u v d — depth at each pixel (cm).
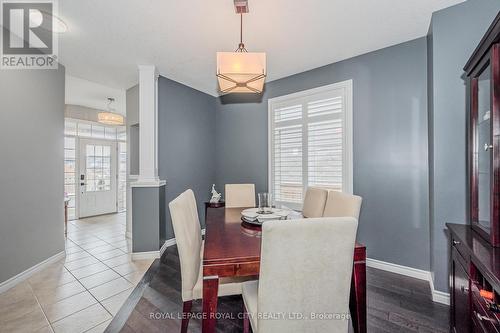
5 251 225
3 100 225
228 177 423
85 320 180
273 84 370
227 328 173
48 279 246
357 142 284
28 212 252
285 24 222
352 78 288
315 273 109
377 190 269
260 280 107
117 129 620
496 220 126
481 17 186
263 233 103
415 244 245
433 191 208
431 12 204
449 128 196
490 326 103
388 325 173
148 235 308
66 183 529
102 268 273
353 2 192
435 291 203
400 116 254
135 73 334
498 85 124
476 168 154
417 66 245
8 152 229
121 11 202
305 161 334
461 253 143
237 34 239
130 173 396
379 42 254
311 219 107
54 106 290
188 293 150
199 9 201
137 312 190
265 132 380
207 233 171
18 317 184
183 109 380
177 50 271
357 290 146
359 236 281
